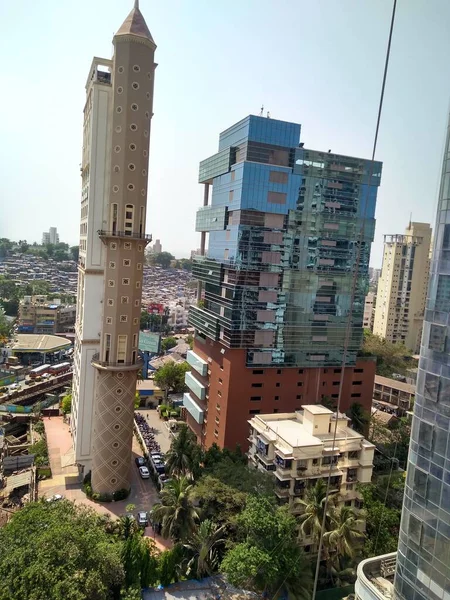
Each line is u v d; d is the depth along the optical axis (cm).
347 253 7256
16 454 7700
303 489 4700
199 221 8538
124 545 4134
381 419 9038
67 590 3123
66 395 9612
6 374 11712
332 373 7381
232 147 7106
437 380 2617
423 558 2638
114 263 5712
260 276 6750
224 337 6881
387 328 12419
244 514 3975
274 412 7044
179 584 4294
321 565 4425
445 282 2606
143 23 5547
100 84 5738
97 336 6300
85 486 6128
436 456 2589
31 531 3669
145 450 7425
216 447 5953
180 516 4438
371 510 4500
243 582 3819
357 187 7250
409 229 12200
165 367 10594
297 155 6862
